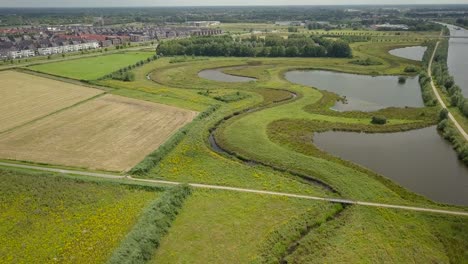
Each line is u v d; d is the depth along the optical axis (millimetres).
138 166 68750
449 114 101125
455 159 76375
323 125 94125
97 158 73625
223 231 52250
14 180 63594
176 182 64875
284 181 65625
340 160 74125
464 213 56094
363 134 89875
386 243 49750
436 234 51406
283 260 47656
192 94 120562
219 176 67312
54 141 81688
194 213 56219
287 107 108875
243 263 46406
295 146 80938
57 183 62906
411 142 85188
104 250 47594
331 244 49812
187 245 49500
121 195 60000
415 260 46875
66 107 105938
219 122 96062
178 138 82500
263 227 53062
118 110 103562
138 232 49594
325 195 61156
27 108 104875
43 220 53562
